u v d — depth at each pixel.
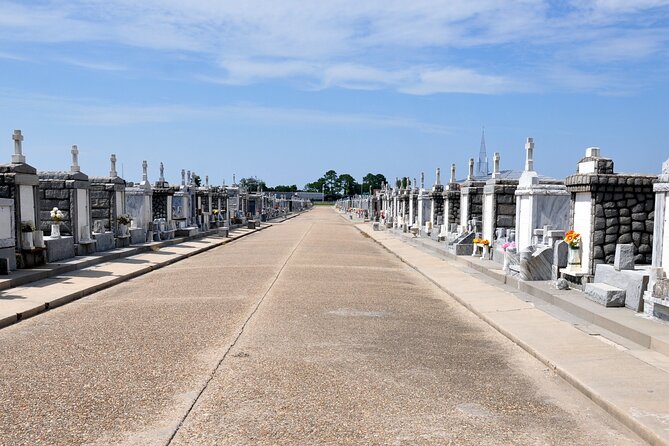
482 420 5.80
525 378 7.29
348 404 6.14
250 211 70.75
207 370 7.25
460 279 16.48
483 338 9.57
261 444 5.09
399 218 47.31
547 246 14.96
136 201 27.77
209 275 17.34
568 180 13.87
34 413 5.77
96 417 5.67
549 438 5.40
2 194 15.70
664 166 10.04
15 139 16.20
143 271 18.02
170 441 5.14
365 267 20.34
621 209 13.14
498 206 22.41
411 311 11.91
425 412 5.97
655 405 6.02
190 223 36.34
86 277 15.77
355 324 10.28
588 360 7.78
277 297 13.05
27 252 15.98
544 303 12.33
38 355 7.96
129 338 8.99
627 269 11.19
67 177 20.69
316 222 64.88
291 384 6.77
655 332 8.65
